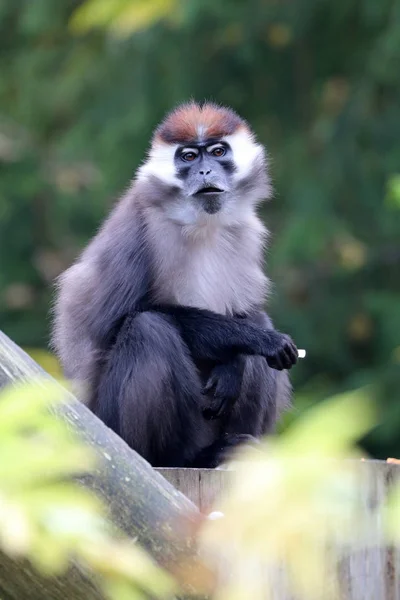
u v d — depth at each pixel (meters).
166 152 12.30
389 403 21.66
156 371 10.84
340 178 24.34
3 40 27.25
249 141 12.62
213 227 12.14
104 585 5.05
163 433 10.95
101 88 25.91
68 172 25.81
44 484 3.65
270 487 3.55
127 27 22.58
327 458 3.50
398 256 24.45
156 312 11.43
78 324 11.61
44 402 3.83
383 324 23.00
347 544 6.53
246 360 11.68
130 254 11.60
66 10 25.45
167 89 24.78
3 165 26.09
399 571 6.90
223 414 11.20
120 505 5.51
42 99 26.62
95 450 5.55
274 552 3.54
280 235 23.89
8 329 24.56
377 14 23.84
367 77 24.48
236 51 24.77
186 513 5.50
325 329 24.08
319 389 22.31
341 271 24.48
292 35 24.67
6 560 5.04
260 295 12.55
